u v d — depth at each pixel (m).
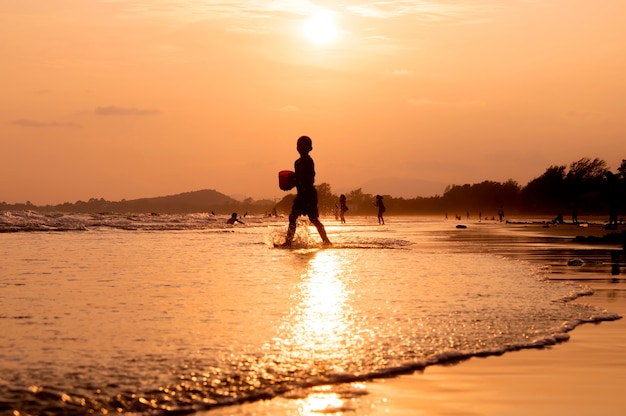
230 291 9.33
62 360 5.34
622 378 5.15
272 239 21.39
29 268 12.39
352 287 9.83
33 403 4.30
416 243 22.36
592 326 7.07
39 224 39.00
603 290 9.94
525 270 12.34
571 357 5.75
